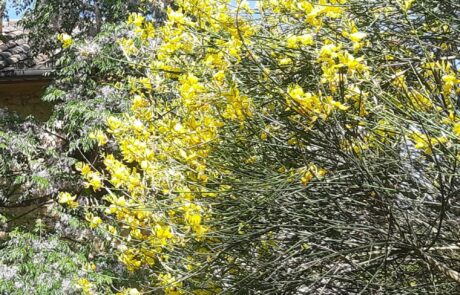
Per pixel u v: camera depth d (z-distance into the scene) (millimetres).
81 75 6738
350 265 2775
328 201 2836
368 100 2799
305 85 3031
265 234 3146
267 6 3225
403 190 2863
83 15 7504
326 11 2262
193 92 2467
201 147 2922
